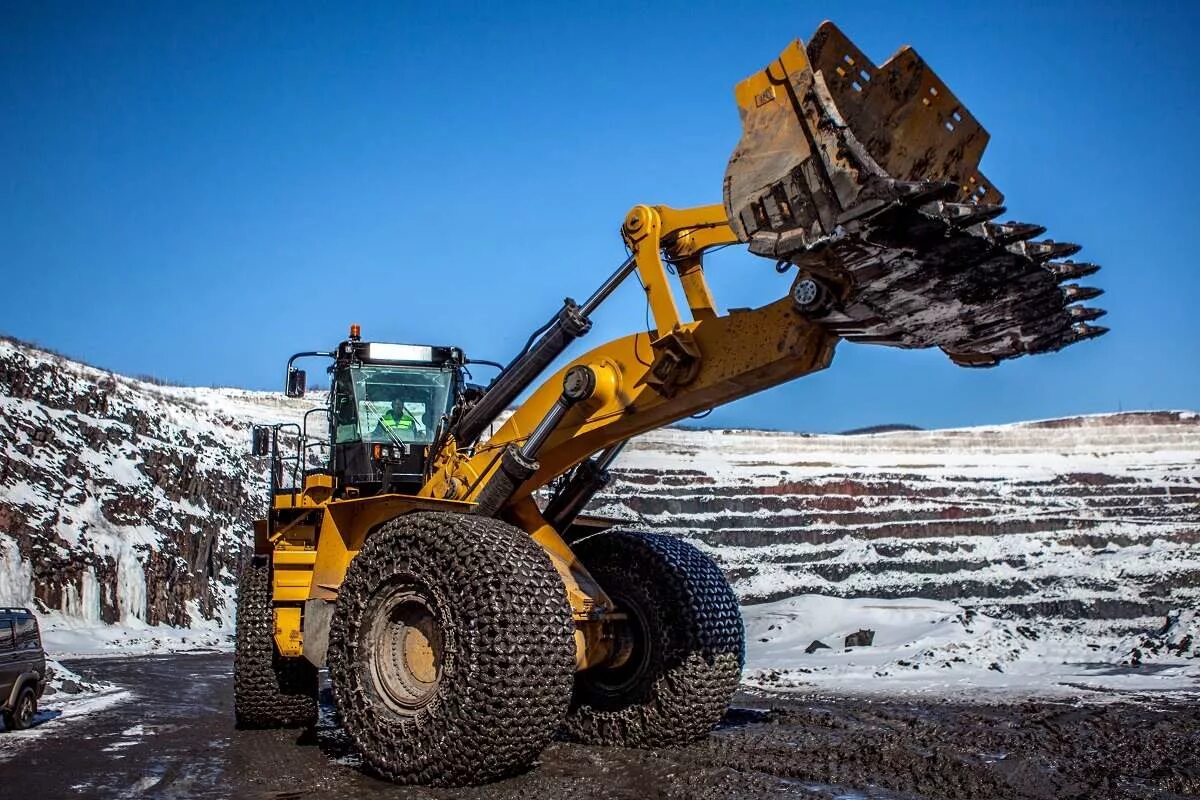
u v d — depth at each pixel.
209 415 44.53
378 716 6.64
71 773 7.25
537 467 7.34
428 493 8.12
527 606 6.32
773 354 6.38
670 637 7.88
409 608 6.79
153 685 16.03
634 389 7.13
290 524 8.85
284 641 8.24
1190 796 6.26
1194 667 15.02
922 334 6.18
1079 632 22.28
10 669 10.04
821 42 5.52
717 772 6.55
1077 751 7.63
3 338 36.59
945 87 5.89
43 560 26.92
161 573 30.06
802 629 21.55
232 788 6.50
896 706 11.54
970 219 5.11
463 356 9.34
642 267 7.09
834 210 5.34
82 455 31.61
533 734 6.24
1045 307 5.87
